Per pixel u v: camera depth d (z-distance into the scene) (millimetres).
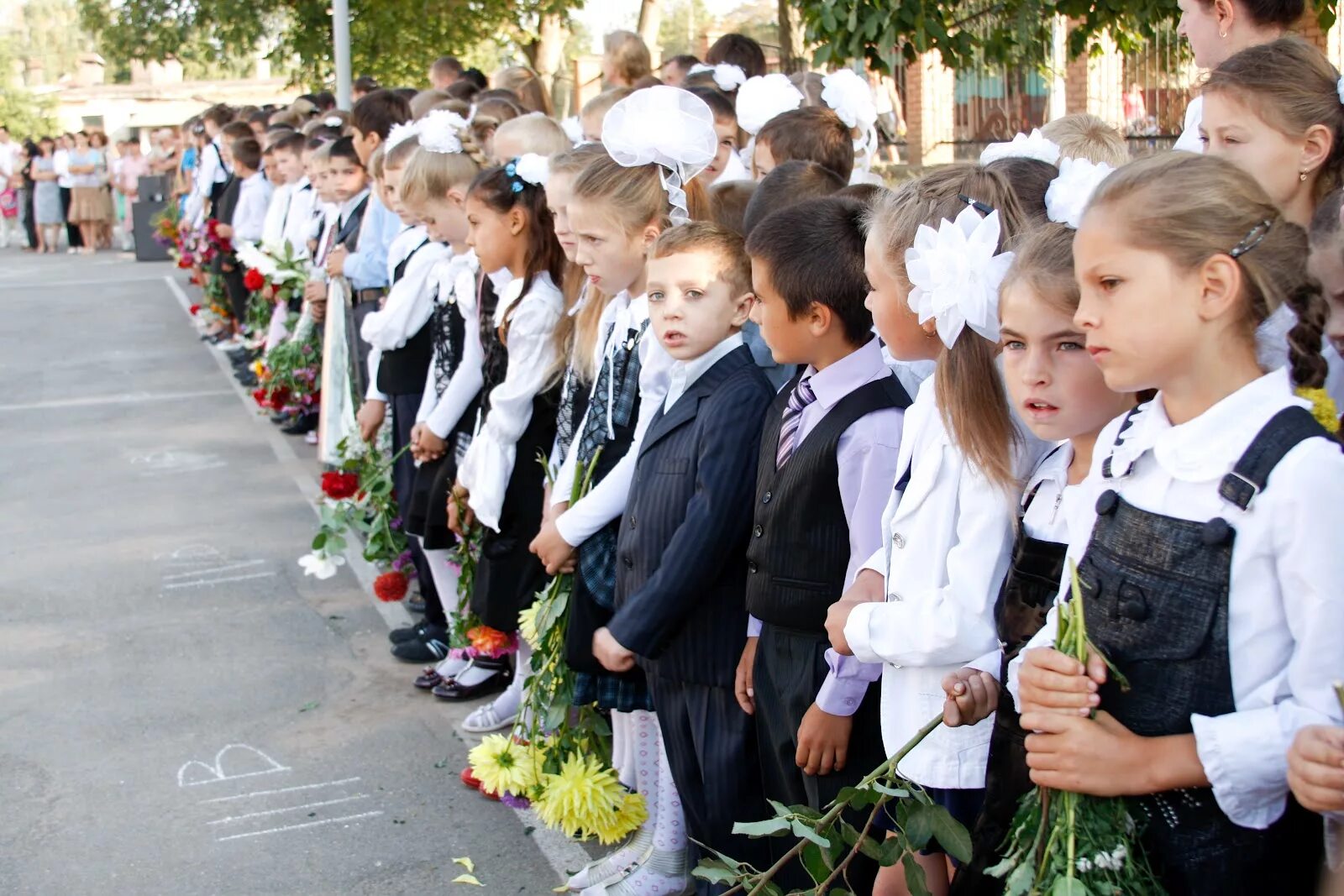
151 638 5160
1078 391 1920
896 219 2270
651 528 2949
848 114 3904
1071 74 8664
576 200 3234
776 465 2660
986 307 2029
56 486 7590
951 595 2127
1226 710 1652
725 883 2906
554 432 3867
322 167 6594
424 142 4504
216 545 6367
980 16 6914
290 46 16047
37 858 3549
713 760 2910
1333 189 2461
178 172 15141
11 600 5660
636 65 6750
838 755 2477
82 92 47031
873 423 2512
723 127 4527
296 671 4797
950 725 2064
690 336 2914
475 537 4141
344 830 3662
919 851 2182
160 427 9055
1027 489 2111
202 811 3785
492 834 3621
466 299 4254
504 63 18500
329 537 4844
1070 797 1729
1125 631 1707
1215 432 1652
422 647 4848
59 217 22562
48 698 4609
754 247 2627
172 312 14570
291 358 8008
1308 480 1583
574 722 3402
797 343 2602
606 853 3492
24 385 10703
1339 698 1571
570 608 3254
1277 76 2441
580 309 3607
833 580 2549
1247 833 1698
